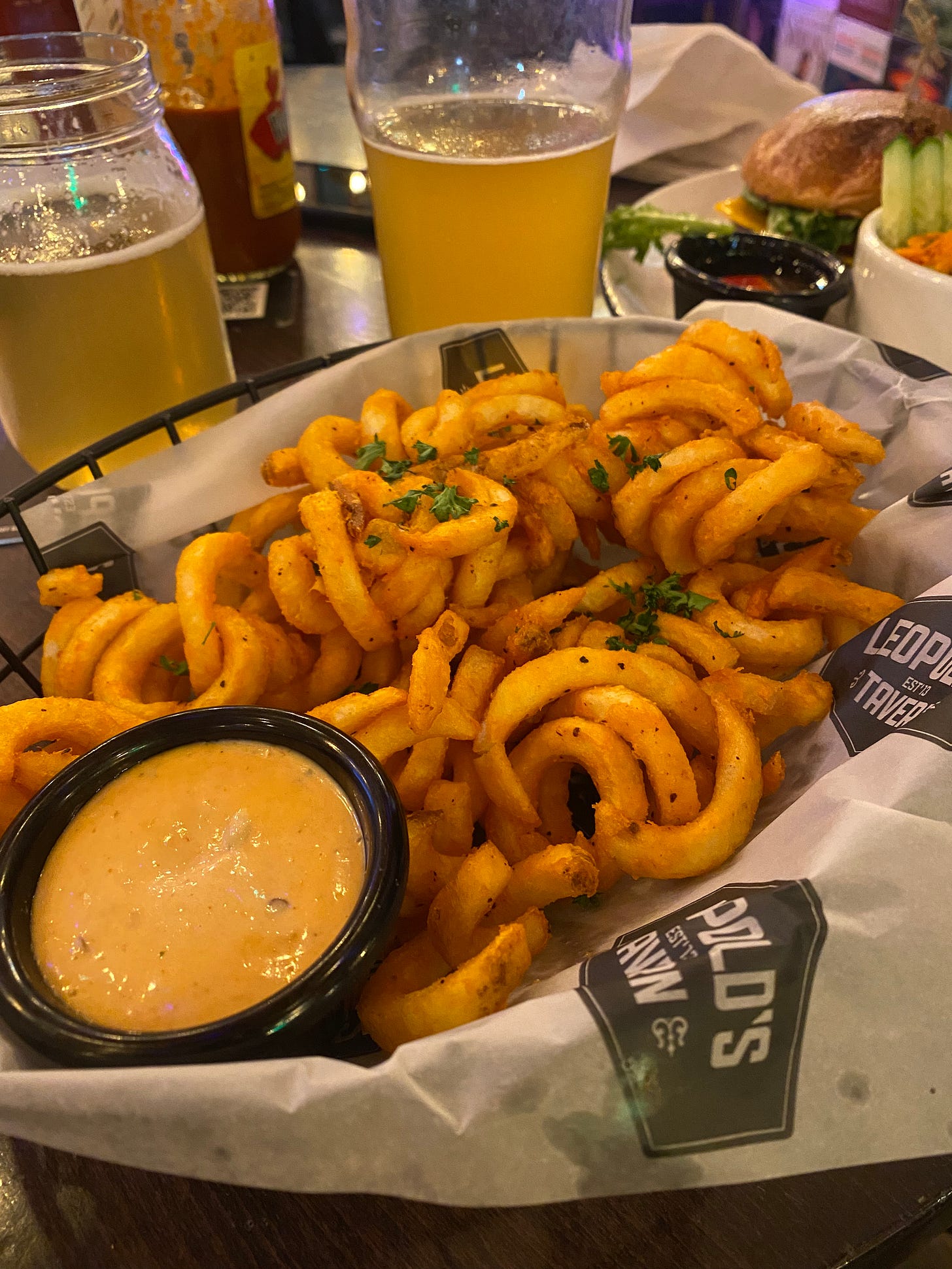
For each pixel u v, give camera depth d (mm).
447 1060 132
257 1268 146
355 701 191
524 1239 147
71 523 242
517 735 216
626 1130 135
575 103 318
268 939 156
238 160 384
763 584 231
